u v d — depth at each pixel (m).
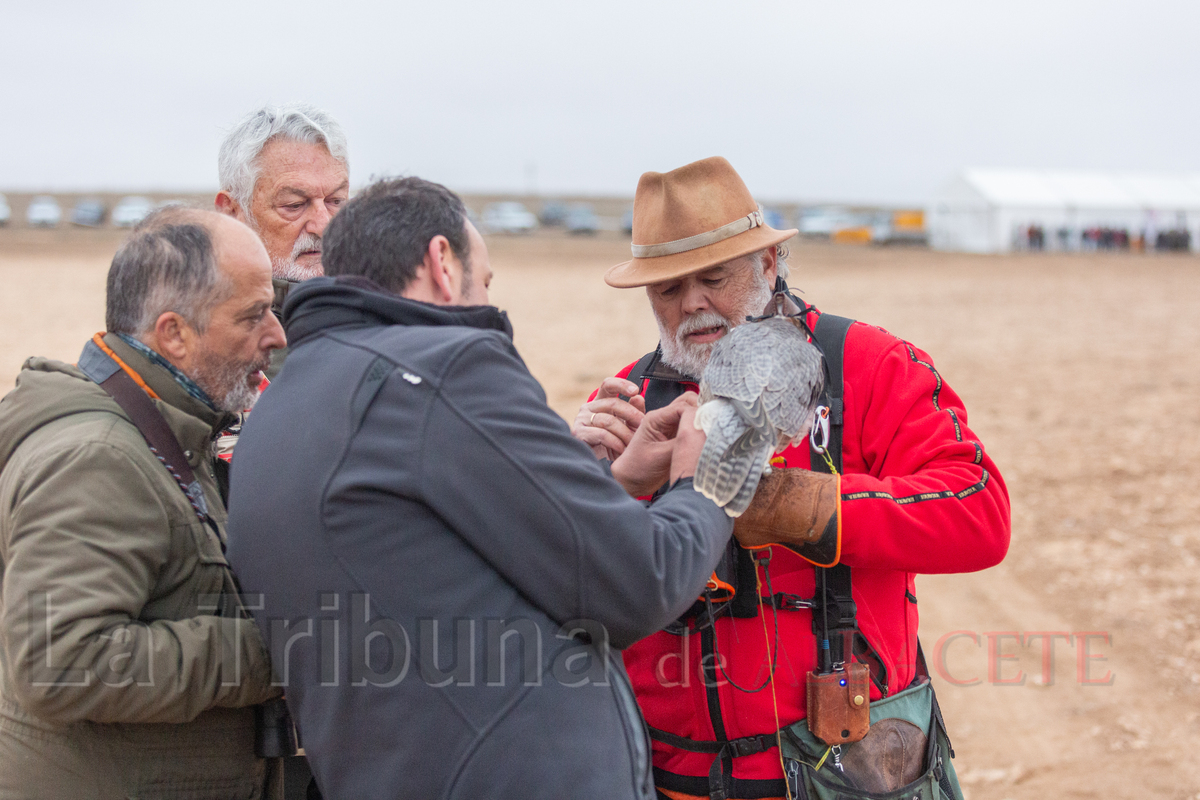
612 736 1.92
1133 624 6.33
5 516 2.12
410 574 1.85
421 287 2.07
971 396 12.98
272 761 2.48
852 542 2.31
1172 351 16.50
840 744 2.41
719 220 2.58
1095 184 54.59
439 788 1.85
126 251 2.30
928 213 56.72
